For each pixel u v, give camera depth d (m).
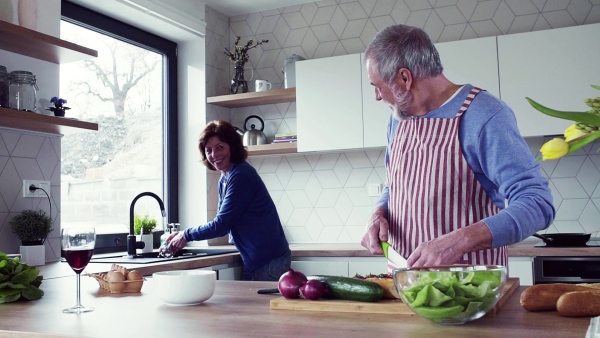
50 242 2.97
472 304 1.11
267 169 4.47
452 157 1.84
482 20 3.92
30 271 1.68
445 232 1.86
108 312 1.41
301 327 1.17
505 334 1.06
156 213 4.22
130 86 4.08
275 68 4.48
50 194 2.99
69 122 2.77
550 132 3.41
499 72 3.52
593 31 3.37
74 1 3.63
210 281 1.50
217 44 4.52
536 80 3.45
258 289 1.75
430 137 1.88
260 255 3.29
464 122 1.82
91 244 1.48
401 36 1.86
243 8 4.50
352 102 3.86
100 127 3.80
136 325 1.23
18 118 2.51
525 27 3.84
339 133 3.89
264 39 4.53
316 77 3.96
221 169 3.37
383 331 1.11
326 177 4.29
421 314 1.15
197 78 4.38
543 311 1.27
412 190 1.92
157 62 4.34
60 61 3.00
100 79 3.83
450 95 1.89
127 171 4.00
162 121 4.36
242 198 3.24
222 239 4.36
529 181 1.64
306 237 4.32
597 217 3.62
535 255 3.13
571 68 3.39
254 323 1.23
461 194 1.84
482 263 1.80
